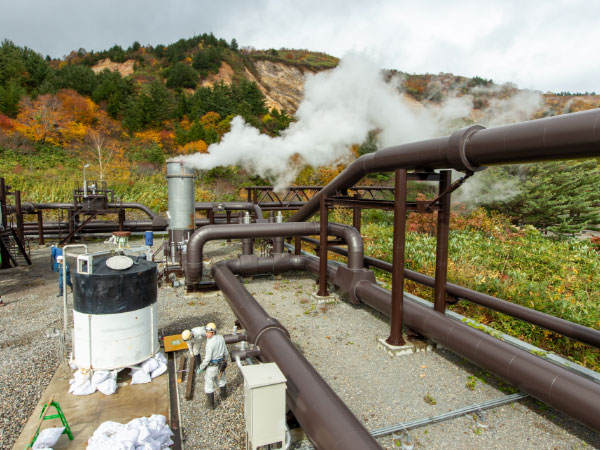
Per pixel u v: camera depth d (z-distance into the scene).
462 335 6.65
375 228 23.69
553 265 13.86
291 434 5.02
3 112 41.53
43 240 20.61
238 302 8.46
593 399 4.68
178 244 13.94
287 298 11.44
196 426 5.31
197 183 36.88
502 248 16.30
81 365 6.18
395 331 7.77
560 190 22.22
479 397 6.12
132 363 6.35
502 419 5.57
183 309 10.29
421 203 7.84
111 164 38.56
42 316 9.59
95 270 6.23
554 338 8.30
